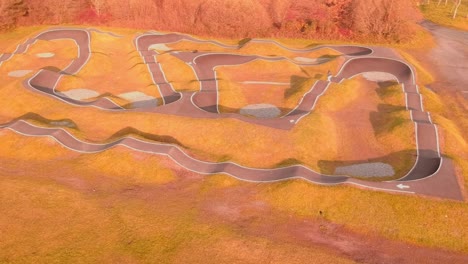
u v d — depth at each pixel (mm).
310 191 26656
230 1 59844
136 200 26312
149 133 34312
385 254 22625
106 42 56594
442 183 27078
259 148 31891
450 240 23547
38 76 43812
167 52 52250
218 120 34844
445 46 57500
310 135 33125
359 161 31656
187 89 42656
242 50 53594
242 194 27031
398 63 48594
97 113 36938
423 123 34500
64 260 21203
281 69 48312
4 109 38656
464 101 41625
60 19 65375
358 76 47219
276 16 61750
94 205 25531
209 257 21656
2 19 63438
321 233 24031
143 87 44156
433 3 78750
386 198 25797
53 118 36500
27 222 23781
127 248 22172
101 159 30109
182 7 63281
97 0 64312
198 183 28156
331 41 58844
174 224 24016
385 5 57438
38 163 30188
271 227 24266
